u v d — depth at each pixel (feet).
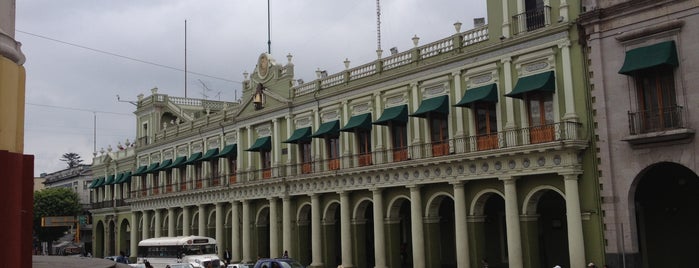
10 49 31.76
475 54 102.42
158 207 196.03
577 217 86.17
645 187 89.81
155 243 141.79
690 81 76.33
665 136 76.84
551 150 88.17
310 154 138.31
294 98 142.72
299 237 139.64
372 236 135.13
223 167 167.32
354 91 126.31
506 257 113.60
